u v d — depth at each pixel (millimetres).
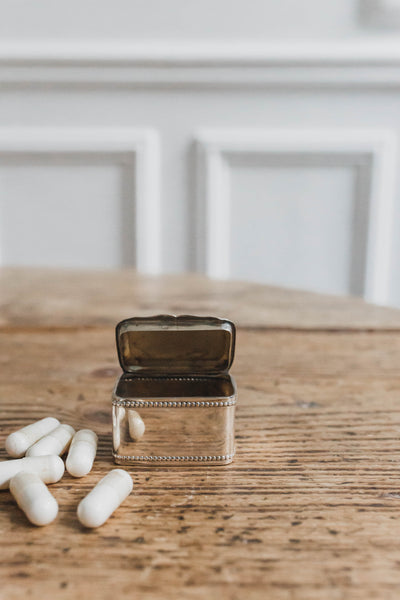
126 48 801
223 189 859
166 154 849
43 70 810
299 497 258
